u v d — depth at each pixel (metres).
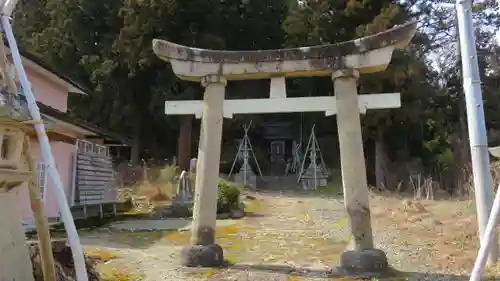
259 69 8.30
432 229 11.83
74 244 4.03
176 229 13.77
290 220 15.65
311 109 8.20
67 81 16.14
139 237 12.27
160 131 31.62
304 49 8.16
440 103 27.92
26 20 30.03
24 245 4.63
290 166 34.28
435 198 19.16
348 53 7.95
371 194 21.61
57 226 13.01
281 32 31.36
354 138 7.80
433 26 28.95
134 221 16.11
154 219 16.70
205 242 8.28
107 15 28.41
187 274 7.57
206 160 8.33
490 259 7.73
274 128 38.56
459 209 14.18
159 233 13.02
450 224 12.14
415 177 25.31
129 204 20.06
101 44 28.38
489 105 27.39
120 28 28.05
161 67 27.16
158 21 25.69
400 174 26.34
